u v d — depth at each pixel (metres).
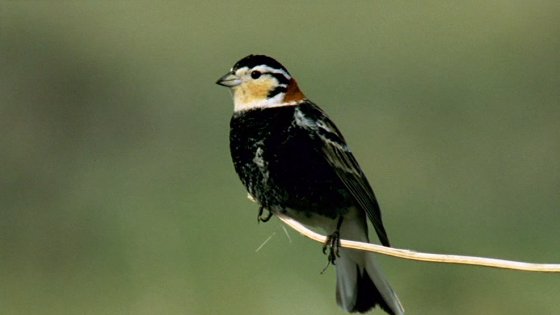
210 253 13.60
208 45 22.58
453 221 15.27
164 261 13.65
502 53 21.95
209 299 12.73
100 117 19.28
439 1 24.98
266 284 12.73
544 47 22.03
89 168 17.23
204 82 20.75
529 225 15.25
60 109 19.23
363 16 24.34
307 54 22.38
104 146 18.34
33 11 21.41
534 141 17.89
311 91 20.33
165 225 14.58
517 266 6.27
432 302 13.14
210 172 16.58
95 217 15.28
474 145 17.67
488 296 13.09
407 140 17.80
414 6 24.77
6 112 18.84
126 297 13.23
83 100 19.58
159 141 18.31
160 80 20.72
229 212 14.63
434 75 20.98
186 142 18.16
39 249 14.95
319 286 12.63
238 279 12.88
